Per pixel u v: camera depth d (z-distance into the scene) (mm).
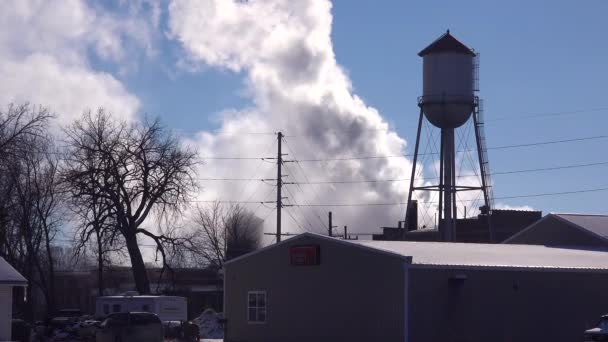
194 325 53250
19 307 67438
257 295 44656
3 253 65375
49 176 67688
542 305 40688
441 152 58438
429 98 57156
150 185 69438
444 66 56844
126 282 94500
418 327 37312
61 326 58375
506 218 79750
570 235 53125
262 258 44625
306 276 42094
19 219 64938
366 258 39250
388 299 38000
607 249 49500
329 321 40688
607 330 32875
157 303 55125
